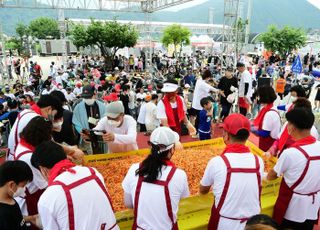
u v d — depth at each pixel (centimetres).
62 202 204
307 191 271
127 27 2188
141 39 3139
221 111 878
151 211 228
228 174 243
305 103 394
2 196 223
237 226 247
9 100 918
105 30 2111
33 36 4872
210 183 264
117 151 421
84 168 228
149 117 810
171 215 231
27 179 229
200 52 3475
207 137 656
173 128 504
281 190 286
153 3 1795
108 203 225
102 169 377
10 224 220
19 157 267
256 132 448
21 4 1596
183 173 237
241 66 844
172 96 496
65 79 1623
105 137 372
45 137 274
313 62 2531
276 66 2148
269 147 429
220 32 3184
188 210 301
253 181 245
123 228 279
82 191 212
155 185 227
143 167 231
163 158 232
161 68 2233
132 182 236
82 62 2488
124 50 3219
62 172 219
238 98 878
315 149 266
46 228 211
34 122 274
